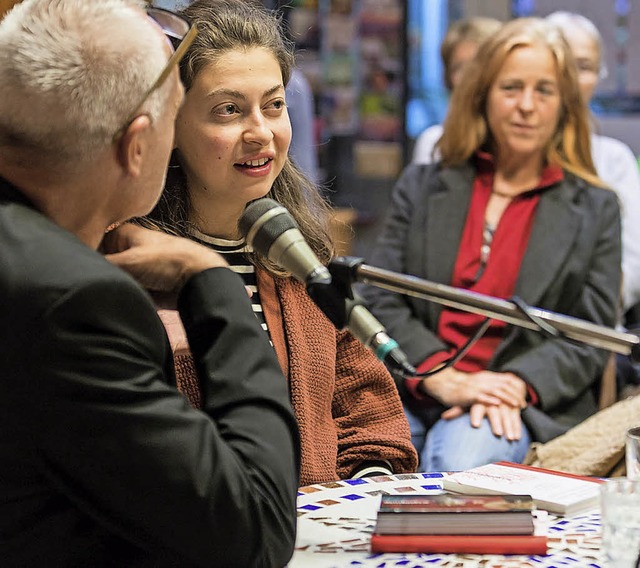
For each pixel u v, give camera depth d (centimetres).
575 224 310
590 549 143
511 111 311
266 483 125
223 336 133
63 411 113
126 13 127
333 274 138
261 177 197
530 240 309
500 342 306
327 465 201
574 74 316
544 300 305
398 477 184
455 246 315
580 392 301
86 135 122
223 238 204
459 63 432
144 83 125
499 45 316
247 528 121
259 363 133
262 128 194
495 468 183
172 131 133
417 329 310
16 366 113
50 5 124
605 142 408
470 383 296
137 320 118
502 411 290
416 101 512
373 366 218
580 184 316
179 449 117
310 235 217
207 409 131
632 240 390
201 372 133
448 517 144
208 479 118
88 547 120
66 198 126
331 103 503
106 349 114
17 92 121
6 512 118
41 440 114
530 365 297
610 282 310
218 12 195
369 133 510
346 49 500
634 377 328
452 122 327
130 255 139
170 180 200
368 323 138
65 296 113
